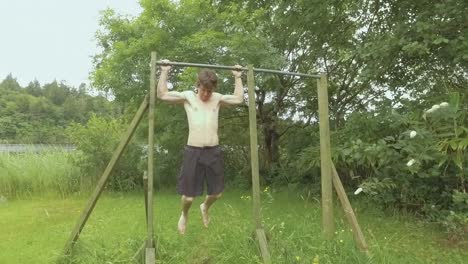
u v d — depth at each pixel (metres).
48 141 15.65
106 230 5.91
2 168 10.37
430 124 5.37
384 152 5.46
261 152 10.90
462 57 5.48
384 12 7.19
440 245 5.38
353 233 4.76
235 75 4.76
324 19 7.66
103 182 4.78
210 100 4.71
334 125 8.89
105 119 11.38
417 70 6.54
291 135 10.46
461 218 5.46
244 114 10.21
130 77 9.39
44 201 9.51
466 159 5.38
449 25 5.69
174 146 10.03
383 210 7.06
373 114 6.71
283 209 7.33
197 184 4.68
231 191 9.84
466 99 5.58
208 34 8.48
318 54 8.88
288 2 7.41
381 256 4.59
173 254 4.61
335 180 5.00
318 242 4.72
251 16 8.66
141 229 5.82
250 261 4.37
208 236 5.15
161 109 9.44
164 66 4.55
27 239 5.91
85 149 10.45
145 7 9.36
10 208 8.68
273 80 9.37
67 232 6.08
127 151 10.29
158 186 10.49
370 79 6.86
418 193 6.64
